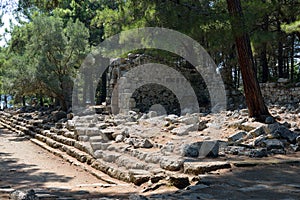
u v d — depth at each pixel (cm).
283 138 978
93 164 1009
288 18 1794
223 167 743
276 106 1562
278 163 777
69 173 969
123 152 1001
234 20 1130
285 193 541
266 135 1003
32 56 2298
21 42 2862
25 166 1073
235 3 1165
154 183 693
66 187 758
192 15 1248
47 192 681
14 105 3978
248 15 1423
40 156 1285
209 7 1340
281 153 888
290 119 1224
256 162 777
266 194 538
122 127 1341
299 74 2717
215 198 515
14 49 2912
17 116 2633
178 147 932
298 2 1689
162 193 579
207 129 1211
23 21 2438
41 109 2788
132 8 1541
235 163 768
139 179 736
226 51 1822
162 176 705
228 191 558
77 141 1270
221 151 930
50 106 2944
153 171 781
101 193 671
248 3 1479
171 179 644
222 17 1183
